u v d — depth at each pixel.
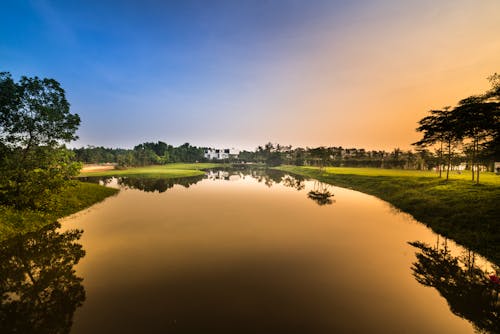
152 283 11.49
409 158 110.81
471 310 9.70
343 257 14.66
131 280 11.76
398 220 22.98
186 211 26.61
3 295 10.55
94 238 17.64
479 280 12.02
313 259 14.34
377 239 17.75
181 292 10.76
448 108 34.28
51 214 22.11
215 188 47.09
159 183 55.47
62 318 8.96
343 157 148.25
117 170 89.12
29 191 20.48
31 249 15.45
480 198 22.31
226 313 9.31
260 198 35.38
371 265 13.59
